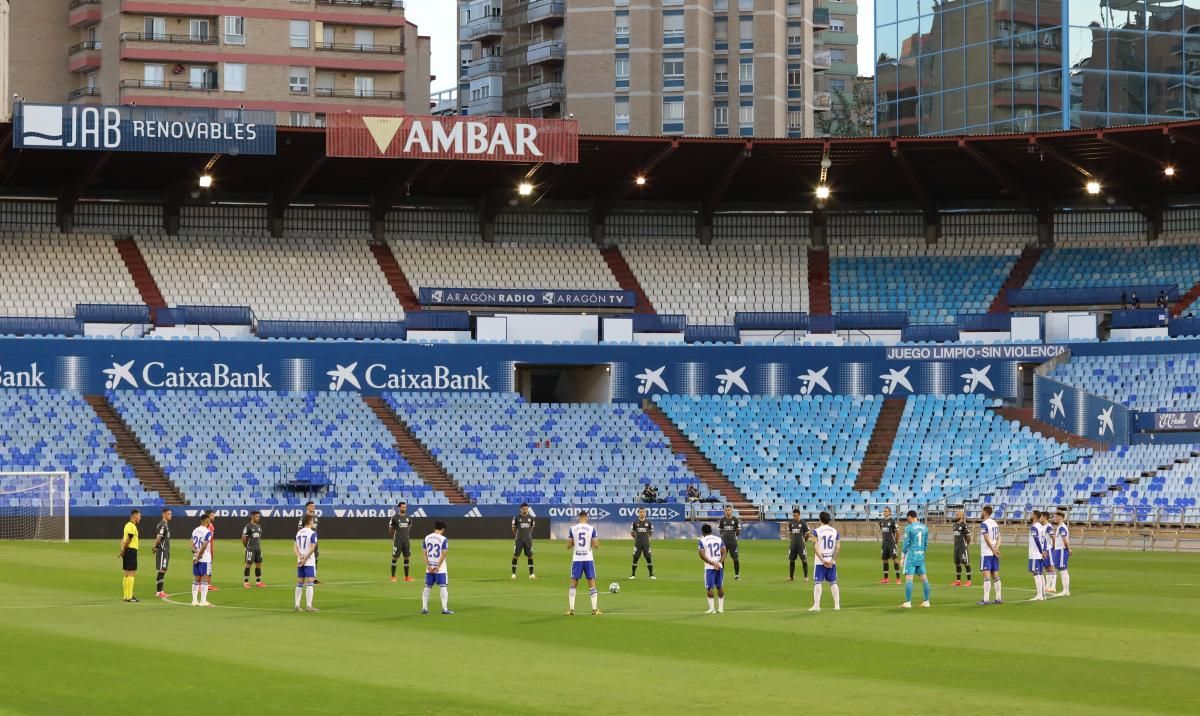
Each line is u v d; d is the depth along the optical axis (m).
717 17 137.75
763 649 27.44
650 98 134.88
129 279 78.25
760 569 49.06
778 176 81.38
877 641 28.64
